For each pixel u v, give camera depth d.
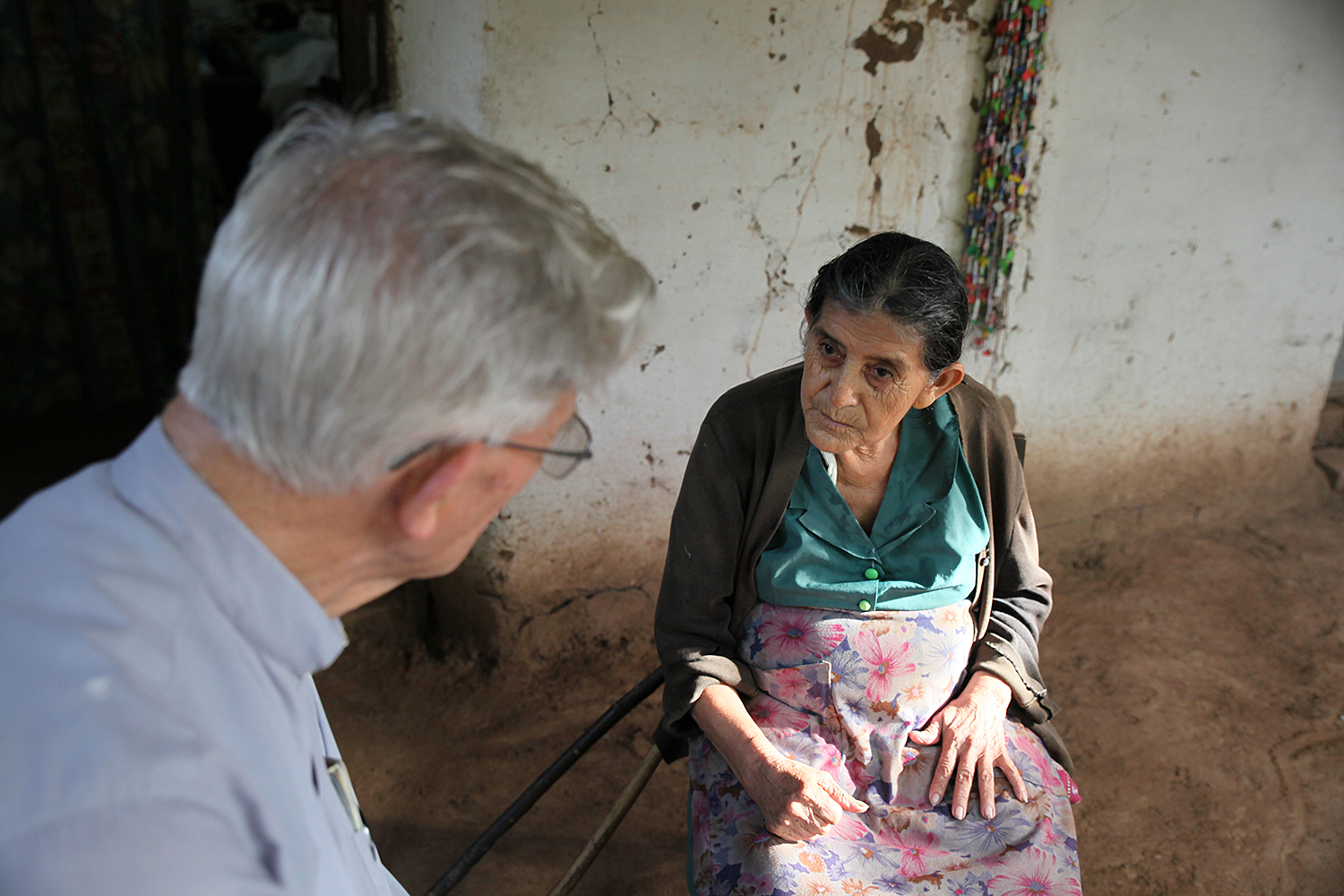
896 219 2.51
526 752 2.30
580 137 2.11
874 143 2.40
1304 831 2.09
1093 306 2.86
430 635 2.61
